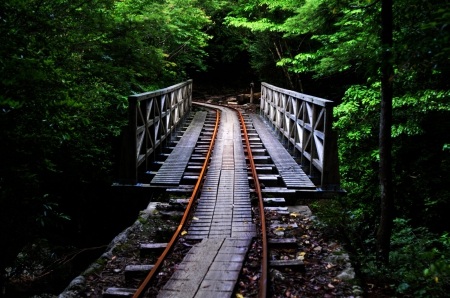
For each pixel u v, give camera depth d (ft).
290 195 20.43
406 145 27.84
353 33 32.19
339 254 14.03
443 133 26.99
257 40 58.23
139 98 21.79
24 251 20.93
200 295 10.93
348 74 42.24
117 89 27.37
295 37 50.49
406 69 11.60
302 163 25.91
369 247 17.66
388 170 13.70
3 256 18.25
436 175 26.53
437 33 8.75
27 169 15.64
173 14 42.73
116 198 33.53
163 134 31.68
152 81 43.55
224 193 20.47
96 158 26.78
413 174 27.71
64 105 13.84
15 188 16.01
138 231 16.34
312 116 23.36
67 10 17.17
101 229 35.12
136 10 29.19
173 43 47.19
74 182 27.96
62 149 23.12
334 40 33.94
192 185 21.86
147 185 21.52
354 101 29.50
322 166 20.71
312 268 13.12
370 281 12.98
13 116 12.30
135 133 21.40
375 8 14.62
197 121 47.06
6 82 10.98
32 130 13.32
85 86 18.12
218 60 85.05
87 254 33.30
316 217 17.28
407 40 10.09
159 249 14.42
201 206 18.66
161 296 10.88
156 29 32.27
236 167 25.55
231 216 17.43
